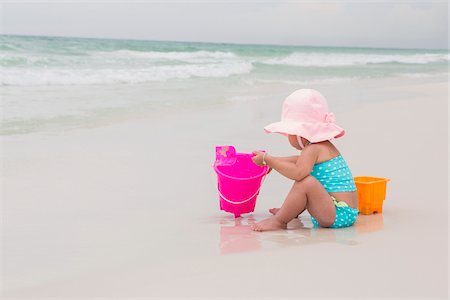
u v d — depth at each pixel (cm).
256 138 733
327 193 389
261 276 295
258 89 1359
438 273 300
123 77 1441
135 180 527
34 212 423
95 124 796
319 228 396
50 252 337
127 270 305
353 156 638
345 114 969
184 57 2558
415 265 312
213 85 1415
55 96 1038
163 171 564
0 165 562
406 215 427
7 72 1300
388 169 580
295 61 3042
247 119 884
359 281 288
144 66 1805
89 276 297
